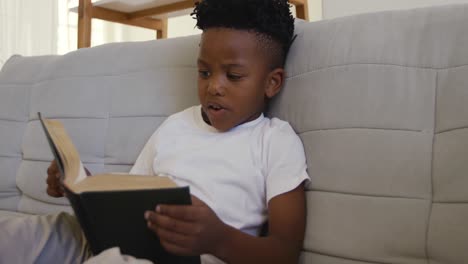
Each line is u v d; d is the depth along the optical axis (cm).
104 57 117
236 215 77
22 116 130
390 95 72
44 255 70
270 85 85
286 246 72
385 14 80
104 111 113
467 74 66
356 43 78
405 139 69
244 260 66
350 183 73
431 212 65
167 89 104
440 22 72
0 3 253
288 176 76
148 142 95
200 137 87
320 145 78
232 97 80
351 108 76
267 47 82
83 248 73
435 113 68
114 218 52
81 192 50
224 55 79
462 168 63
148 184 56
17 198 128
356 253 70
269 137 81
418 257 65
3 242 67
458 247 61
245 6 79
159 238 56
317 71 82
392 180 69
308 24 89
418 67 71
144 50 112
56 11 279
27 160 125
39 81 129
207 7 82
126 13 214
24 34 264
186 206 55
